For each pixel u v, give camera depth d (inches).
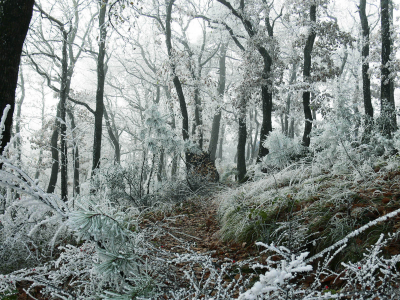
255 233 174.9
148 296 84.5
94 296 90.7
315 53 565.3
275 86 597.6
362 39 525.7
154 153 354.0
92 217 88.7
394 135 248.4
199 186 404.8
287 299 63.2
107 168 320.8
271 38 565.9
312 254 139.5
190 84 715.4
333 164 221.1
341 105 266.2
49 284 95.9
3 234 139.0
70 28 558.6
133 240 104.7
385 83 436.1
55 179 730.2
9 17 164.6
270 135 311.9
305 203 178.9
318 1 526.9
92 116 903.1
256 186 251.4
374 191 159.2
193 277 87.1
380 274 101.6
